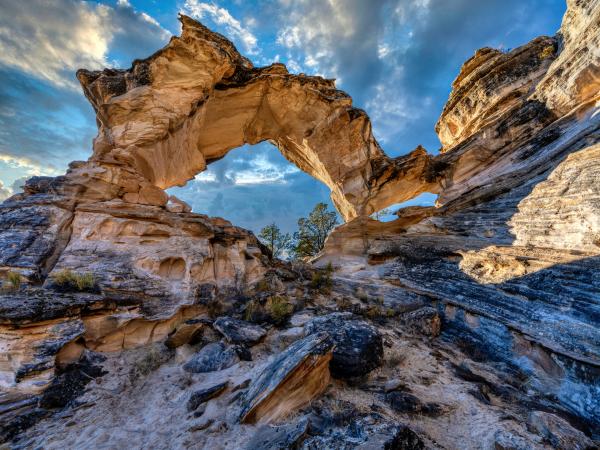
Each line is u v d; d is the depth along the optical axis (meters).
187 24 14.65
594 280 7.31
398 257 15.30
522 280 9.24
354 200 22.30
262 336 7.88
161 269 9.91
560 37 19.70
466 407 5.55
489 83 22.42
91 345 7.28
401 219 17.72
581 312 7.12
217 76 16.50
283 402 5.05
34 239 8.77
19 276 7.89
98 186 10.53
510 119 17.33
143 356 7.56
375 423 4.32
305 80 20.14
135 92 14.12
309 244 31.81
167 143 15.17
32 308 6.30
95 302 7.42
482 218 13.27
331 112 20.91
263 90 19.67
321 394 5.54
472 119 23.48
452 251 12.81
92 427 5.18
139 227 10.19
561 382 6.71
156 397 6.07
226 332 7.85
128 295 8.59
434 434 4.70
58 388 5.90
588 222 8.41
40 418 5.34
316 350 5.46
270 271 13.23
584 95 13.13
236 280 11.54
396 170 21.16
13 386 5.64
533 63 20.48
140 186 11.45
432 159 21.77
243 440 4.54
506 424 4.95
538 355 7.49
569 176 10.07
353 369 6.04
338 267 16.88
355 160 21.91
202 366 6.89
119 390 6.31
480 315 9.52
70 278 8.06
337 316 8.26
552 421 4.82
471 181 18.45
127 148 13.44
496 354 8.38
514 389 6.68
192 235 11.14
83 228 9.54
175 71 14.95
